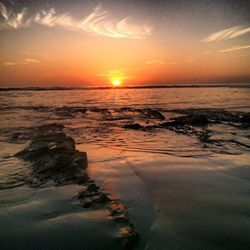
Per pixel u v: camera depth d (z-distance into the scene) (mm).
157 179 4598
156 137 9070
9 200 3479
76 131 10492
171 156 6301
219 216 3256
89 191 3799
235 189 4133
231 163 5609
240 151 6824
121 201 3697
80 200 3467
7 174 4676
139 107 21500
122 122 13438
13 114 16156
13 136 8969
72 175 4547
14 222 2766
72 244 2445
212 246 2652
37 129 10633
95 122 13367
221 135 9297
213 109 19422
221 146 7488
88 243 2477
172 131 10359
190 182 4441
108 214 3068
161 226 3025
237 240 2748
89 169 5168
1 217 2881
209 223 3088
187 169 5184
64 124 12516
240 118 13141
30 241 2439
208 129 10680
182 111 18203
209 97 32781
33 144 6742
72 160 5172
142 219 3191
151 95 39469
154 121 13836
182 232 2900
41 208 3160
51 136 7438
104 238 2561
